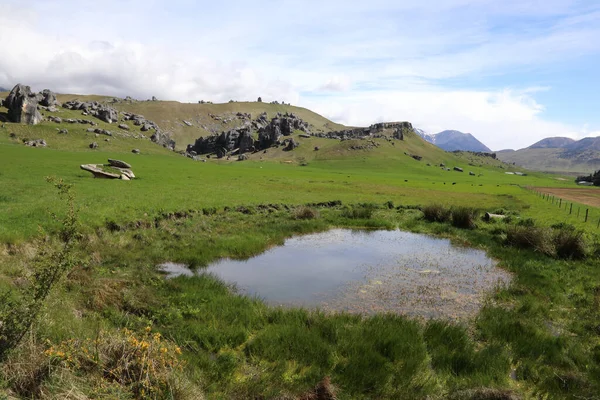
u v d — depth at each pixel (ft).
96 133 552.82
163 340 32.24
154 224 83.92
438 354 34.37
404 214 131.13
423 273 64.23
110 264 53.93
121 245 64.85
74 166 216.74
